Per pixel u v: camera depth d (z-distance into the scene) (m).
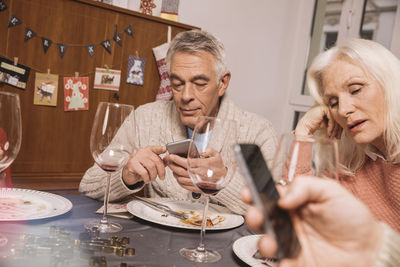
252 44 3.63
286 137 0.56
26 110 2.26
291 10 3.82
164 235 0.92
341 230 0.49
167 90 2.73
